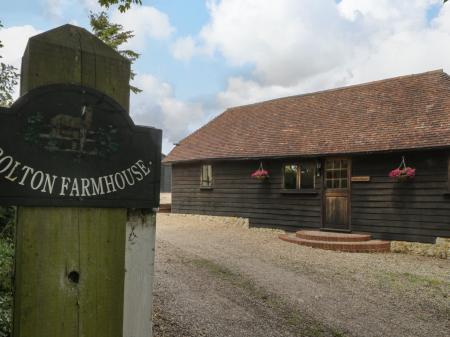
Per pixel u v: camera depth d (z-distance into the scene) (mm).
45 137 1441
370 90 14883
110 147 1563
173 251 9477
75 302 1491
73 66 1521
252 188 14859
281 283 6977
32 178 1416
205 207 16469
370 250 11094
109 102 1564
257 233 13711
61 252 1474
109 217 1575
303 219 13430
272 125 16000
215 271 7574
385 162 11820
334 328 4961
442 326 5246
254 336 4531
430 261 10141
